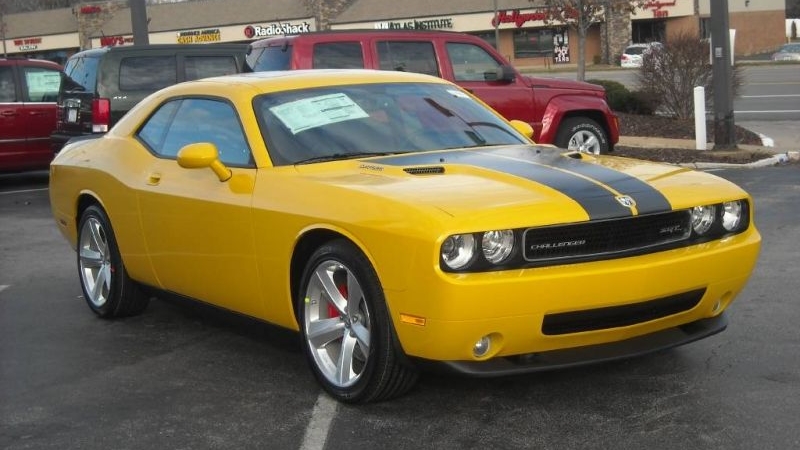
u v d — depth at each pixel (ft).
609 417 14.64
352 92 18.69
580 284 13.67
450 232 13.25
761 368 16.66
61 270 27.76
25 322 21.90
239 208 16.69
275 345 19.38
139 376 17.65
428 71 39.06
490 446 13.70
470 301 13.23
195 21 200.64
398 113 18.47
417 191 14.52
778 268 24.29
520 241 13.58
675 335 15.44
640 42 197.47
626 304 14.17
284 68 37.70
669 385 15.96
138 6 54.49
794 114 73.00
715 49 49.65
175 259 18.72
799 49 176.45
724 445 13.42
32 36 207.62
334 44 38.22
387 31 38.93
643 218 14.40
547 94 41.11
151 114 20.53
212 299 18.21
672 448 13.38
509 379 16.46
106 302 21.52
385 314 14.38
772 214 32.04
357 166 16.55
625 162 16.78
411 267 13.56
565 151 17.56
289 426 14.83
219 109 18.52
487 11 189.37
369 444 13.93
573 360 14.33
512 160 16.33
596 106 42.29
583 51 71.05
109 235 21.08
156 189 18.89
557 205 13.98
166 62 43.86
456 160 16.44
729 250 15.20
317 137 17.33
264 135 17.25
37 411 15.94
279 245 15.93
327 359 15.88
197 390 16.71
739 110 78.33
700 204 15.01
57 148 45.44
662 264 14.24
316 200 15.31
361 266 14.53
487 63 40.47
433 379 16.53
